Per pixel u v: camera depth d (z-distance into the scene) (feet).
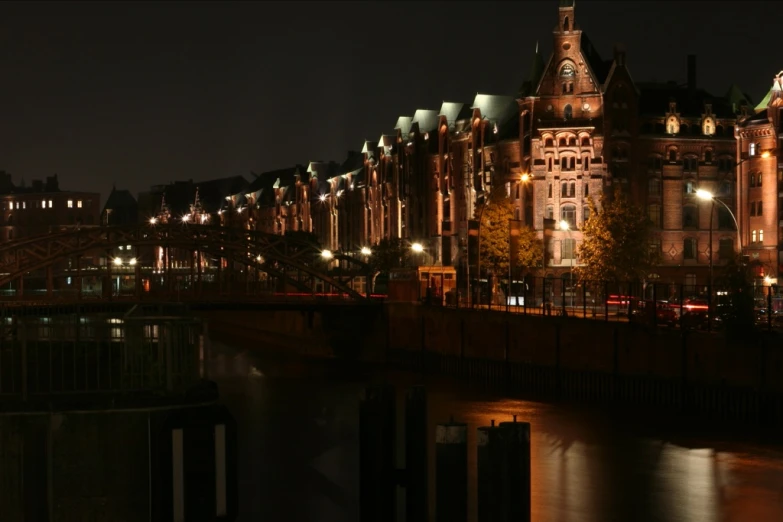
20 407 52.08
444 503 55.16
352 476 130.82
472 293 291.17
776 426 149.69
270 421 174.81
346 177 505.25
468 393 209.15
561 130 332.39
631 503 116.06
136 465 52.70
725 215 342.23
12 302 241.35
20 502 52.06
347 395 209.36
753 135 323.98
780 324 185.06
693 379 167.63
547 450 146.00
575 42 336.90
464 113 400.26
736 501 116.78
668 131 340.80
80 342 64.03
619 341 186.09
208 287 384.06
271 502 116.78
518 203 348.59
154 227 283.79
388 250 400.06
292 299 290.15
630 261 276.21
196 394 53.06
